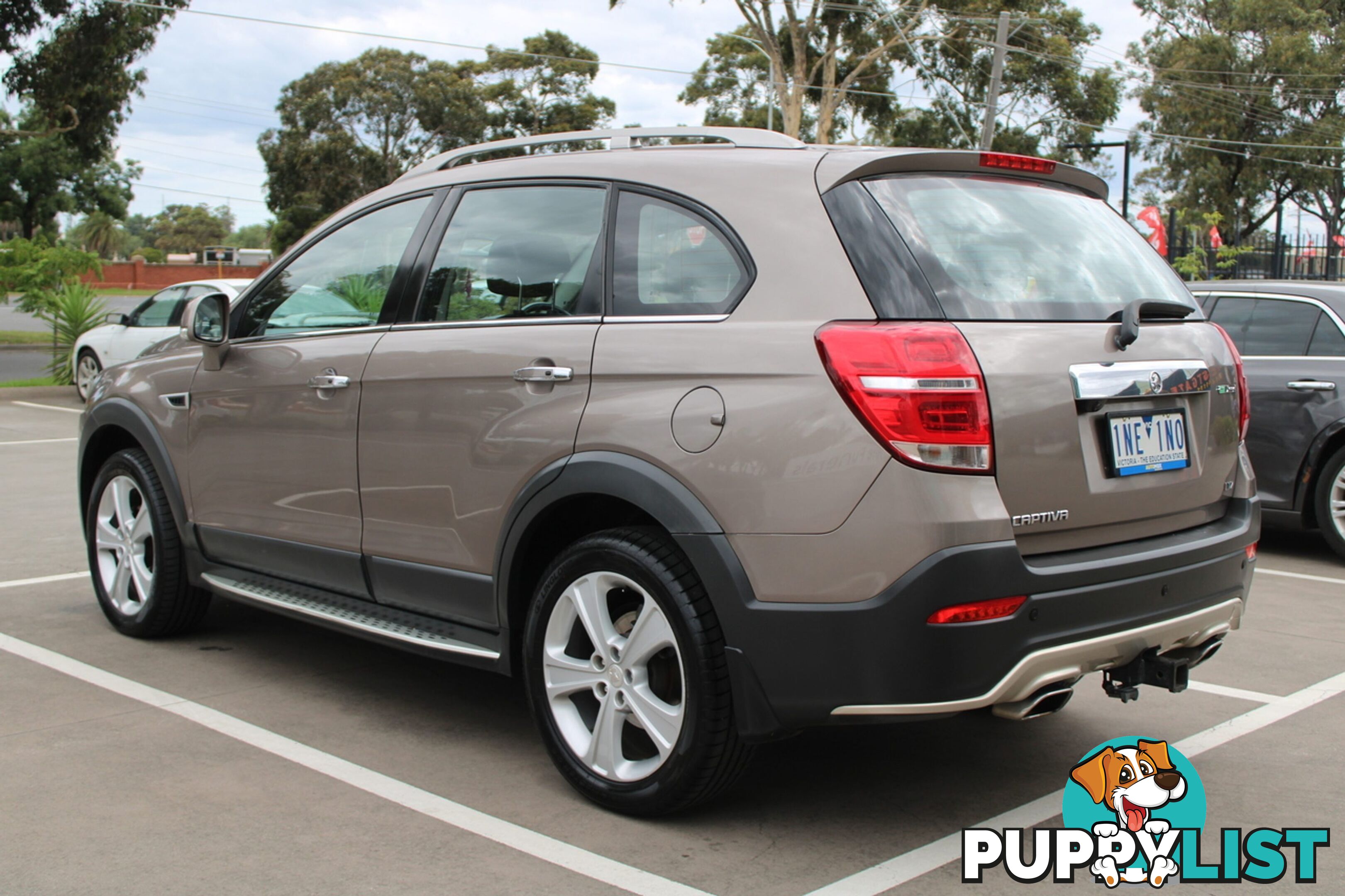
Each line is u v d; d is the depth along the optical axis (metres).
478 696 4.48
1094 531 3.14
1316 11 47.41
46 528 7.64
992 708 3.01
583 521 3.61
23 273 24.39
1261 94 46.38
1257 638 5.48
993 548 2.83
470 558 3.69
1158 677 3.29
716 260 3.27
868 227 3.07
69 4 26.91
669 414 3.16
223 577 4.75
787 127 38.81
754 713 3.02
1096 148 37.88
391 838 3.20
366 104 55.56
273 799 3.46
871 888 2.95
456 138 57.12
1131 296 3.43
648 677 3.30
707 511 3.06
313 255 4.51
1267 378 7.41
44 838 3.16
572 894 2.89
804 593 2.92
